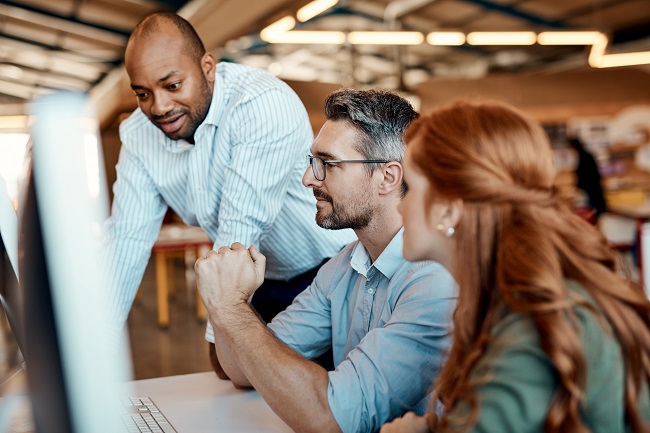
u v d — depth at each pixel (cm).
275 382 118
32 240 58
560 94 1131
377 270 144
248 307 128
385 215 138
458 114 92
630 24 1210
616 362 83
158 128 187
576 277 85
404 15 1185
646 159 1150
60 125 57
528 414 82
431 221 93
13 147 63
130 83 177
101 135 60
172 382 162
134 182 195
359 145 136
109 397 61
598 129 1151
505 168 87
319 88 809
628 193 965
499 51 1448
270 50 1388
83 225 59
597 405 82
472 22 1220
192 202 195
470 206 88
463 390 88
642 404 86
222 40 852
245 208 179
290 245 207
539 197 87
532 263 83
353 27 1248
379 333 123
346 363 122
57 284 58
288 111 183
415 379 122
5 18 1114
